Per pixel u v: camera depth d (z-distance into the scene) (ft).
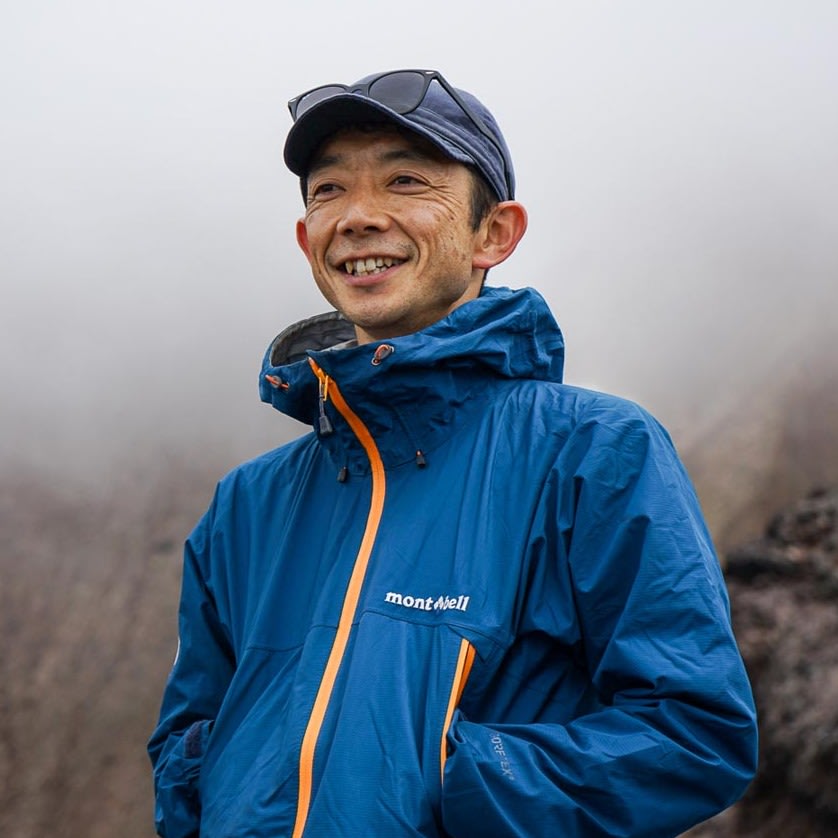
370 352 5.46
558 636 5.18
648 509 5.20
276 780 4.97
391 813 4.66
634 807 4.71
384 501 5.62
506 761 4.72
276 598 5.74
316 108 5.88
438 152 5.97
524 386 5.88
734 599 22.95
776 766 20.24
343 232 5.93
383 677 4.97
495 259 6.31
